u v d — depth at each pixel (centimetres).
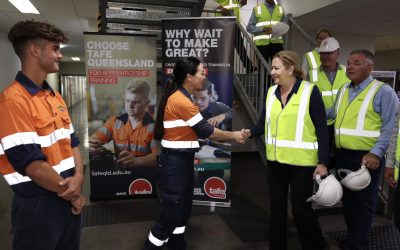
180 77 200
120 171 352
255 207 342
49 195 125
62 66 1720
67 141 135
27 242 124
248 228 289
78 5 577
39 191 122
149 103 346
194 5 391
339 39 678
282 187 211
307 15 511
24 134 113
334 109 243
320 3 465
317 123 191
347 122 222
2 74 811
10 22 728
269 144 209
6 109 112
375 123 212
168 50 326
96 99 338
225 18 314
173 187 199
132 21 394
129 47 334
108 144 346
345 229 281
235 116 521
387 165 191
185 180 201
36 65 122
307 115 192
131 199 359
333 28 621
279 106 203
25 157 112
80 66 1748
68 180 126
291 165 200
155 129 208
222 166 337
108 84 337
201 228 288
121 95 341
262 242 262
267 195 382
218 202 340
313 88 194
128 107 344
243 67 400
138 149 351
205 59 321
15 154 112
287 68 195
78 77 2145
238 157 579
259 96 344
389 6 458
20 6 585
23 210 121
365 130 214
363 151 217
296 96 195
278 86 210
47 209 124
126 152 350
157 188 370
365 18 532
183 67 198
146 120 348
